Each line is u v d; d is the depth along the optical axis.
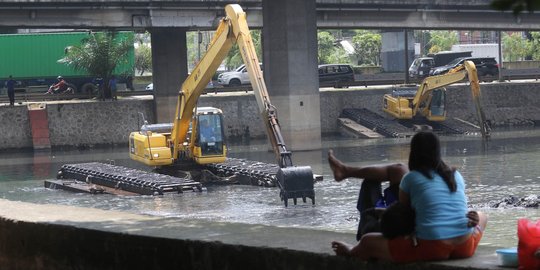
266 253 10.23
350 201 40.81
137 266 11.73
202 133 51.16
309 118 66.56
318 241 10.43
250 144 80.94
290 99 65.94
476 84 78.81
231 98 85.88
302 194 39.72
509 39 150.25
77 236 12.49
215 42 48.62
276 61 66.06
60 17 74.56
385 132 84.81
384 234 9.11
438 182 9.10
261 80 45.16
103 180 50.25
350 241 10.34
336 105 91.25
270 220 35.72
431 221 8.99
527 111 96.31
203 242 10.90
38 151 79.69
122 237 11.82
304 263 9.88
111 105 82.62
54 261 12.91
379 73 115.81
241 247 10.49
